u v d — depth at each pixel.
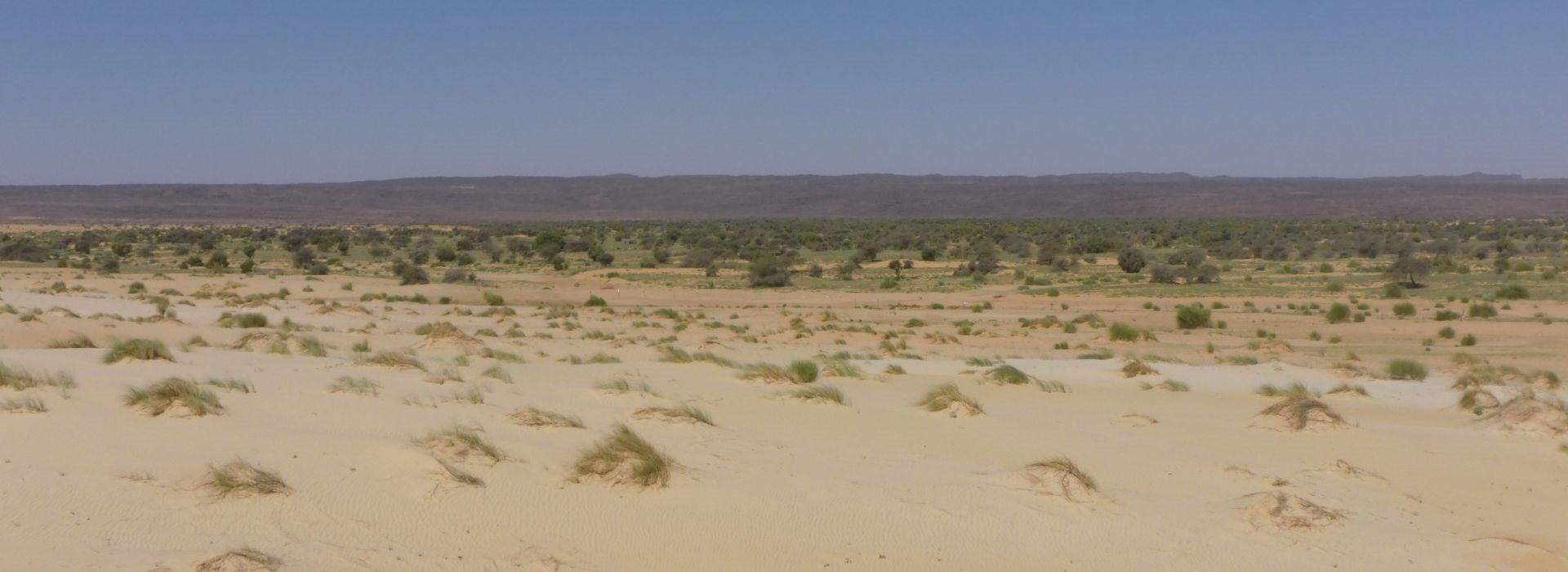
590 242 100.00
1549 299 47.53
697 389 15.56
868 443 11.88
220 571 6.99
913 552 8.28
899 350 29.86
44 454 9.35
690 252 85.44
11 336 25.30
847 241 112.94
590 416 12.62
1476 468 12.05
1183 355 29.69
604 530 8.38
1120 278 64.94
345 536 7.92
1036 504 9.52
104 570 6.93
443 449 9.88
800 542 8.37
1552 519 10.18
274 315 37.12
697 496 9.21
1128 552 8.48
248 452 9.76
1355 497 10.45
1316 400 16.08
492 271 74.06
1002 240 110.88
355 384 14.07
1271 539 8.95
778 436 11.96
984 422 13.41
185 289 53.94
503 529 8.29
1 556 7.06
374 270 74.69
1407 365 24.86
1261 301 50.72
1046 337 35.28
